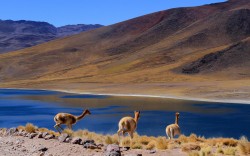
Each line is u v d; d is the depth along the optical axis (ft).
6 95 329.93
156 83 415.03
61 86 437.17
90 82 476.95
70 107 213.46
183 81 444.55
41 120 157.38
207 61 512.63
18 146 41.96
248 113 182.80
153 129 129.29
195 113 181.88
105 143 46.39
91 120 153.38
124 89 348.79
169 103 236.02
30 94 340.80
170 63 568.82
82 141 42.39
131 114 176.35
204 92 293.43
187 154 37.47
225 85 334.03
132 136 50.96
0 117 169.68
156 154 38.27
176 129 61.57
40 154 37.01
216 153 38.70
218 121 154.61
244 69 477.36
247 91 285.84
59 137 44.60
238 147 41.42
